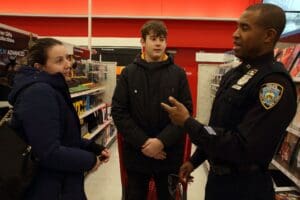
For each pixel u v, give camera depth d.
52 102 1.63
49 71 1.75
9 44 2.40
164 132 2.28
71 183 1.78
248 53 1.50
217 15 9.18
